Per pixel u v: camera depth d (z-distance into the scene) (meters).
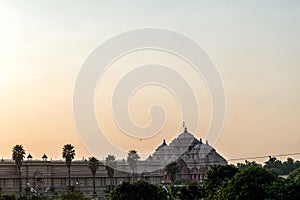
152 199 158.62
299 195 121.69
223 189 136.75
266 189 124.50
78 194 184.62
